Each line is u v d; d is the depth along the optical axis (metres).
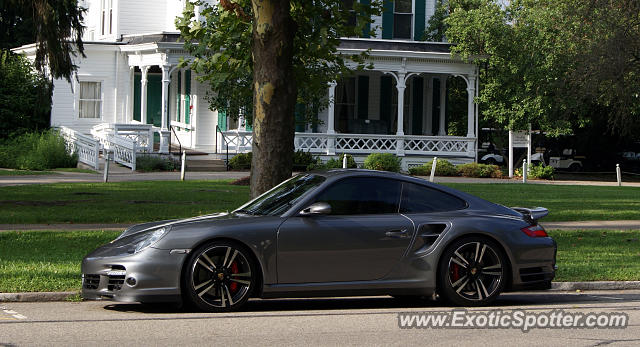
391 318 8.35
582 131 47.94
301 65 13.92
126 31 37.59
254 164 12.16
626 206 22.12
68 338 7.16
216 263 8.36
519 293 10.45
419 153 36.03
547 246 9.12
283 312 8.67
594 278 11.08
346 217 8.70
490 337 7.45
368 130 37.38
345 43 34.62
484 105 41.69
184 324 7.84
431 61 35.75
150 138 33.62
